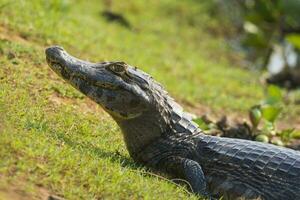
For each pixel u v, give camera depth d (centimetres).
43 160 930
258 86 2331
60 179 906
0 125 978
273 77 2509
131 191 932
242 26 3173
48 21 1855
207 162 1089
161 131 1118
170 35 2791
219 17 3206
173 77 2034
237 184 1055
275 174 1046
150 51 2291
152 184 978
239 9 3288
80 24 2069
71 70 1107
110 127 1256
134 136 1118
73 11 2261
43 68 1471
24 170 893
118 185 930
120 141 1200
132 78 1105
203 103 1886
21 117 1089
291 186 1031
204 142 1114
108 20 2556
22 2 1866
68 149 988
